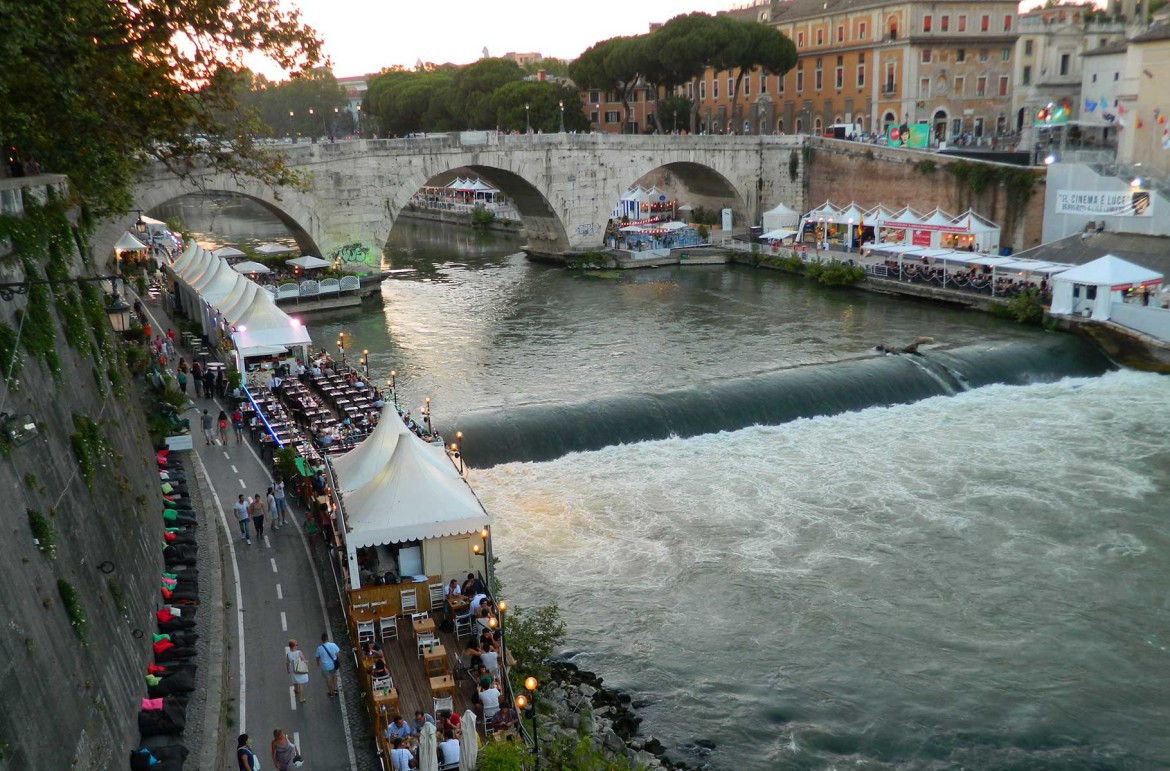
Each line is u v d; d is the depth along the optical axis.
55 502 21.12
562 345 64.62
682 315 73.12
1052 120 100.06
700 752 26.28
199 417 45.34
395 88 175.25
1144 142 75.44
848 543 37.00
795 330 66.88
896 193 93.50
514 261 103.88
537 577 34.62
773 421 49.72
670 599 33.41
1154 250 67.06
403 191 86.62
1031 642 30.97
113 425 28.31
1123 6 118.38
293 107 190.50
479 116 149.38
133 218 77.44
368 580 28.28
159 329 60.62
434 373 58.25
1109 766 25.70
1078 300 63.16
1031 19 125.38
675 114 135.25
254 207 168.25
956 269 77.56
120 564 24.31
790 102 139.38
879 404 52.25
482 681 24.08
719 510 39.69
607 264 96.75
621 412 47.97
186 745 21.84
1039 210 79.00
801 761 26.00
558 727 25.70
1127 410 50.97
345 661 26.20
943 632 31.53
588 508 40.00
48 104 28.52
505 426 45.81
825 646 30.86
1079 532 37.56
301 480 36.06
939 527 38.09
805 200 105.62
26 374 21.62
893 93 121.25
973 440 46.94
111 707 20.52
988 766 25.81
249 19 29.77
